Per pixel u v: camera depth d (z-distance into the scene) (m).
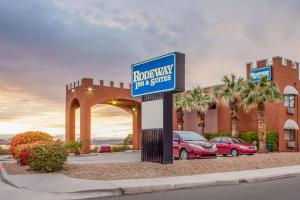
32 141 19.31
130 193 11.38
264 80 33.56
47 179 13.11
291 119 40.50
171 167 15.86
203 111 44.25
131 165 16.00
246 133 39.78
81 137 47.50
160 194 11.15
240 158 20.44
